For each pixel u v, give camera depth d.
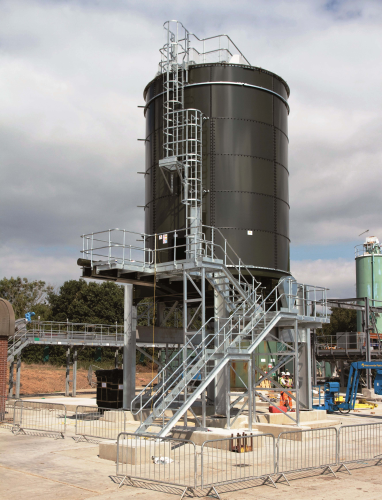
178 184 25.77
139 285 26.06
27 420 24.77
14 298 85.44
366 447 18.25
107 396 25.50
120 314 81.88
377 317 54.66
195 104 25.83
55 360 69.25
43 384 48.69
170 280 24.19
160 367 25.70
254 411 22.36
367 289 58.53
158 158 26.83
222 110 25.58
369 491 12.04
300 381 26.77
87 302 80.38
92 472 13.80
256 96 26.20
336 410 31.52
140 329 24.94
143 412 23.25
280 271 25.62
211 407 22.94
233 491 11.99
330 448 18.06
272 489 12.20
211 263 20.55
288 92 28.88
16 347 37.31
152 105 27.66
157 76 27.44
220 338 22.50
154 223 26.53
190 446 17.94
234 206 24.91
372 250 59.66
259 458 15.91
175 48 26.89
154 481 12.51
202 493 11.74
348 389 31.88
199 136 25.34
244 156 25.41
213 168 25.17
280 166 26.72
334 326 96.31
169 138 26.44
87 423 23.16
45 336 40.56
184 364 19.27
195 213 24.45
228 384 20.52
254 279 23.56
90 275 22.69
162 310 27.61
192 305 27.25
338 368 56.53
